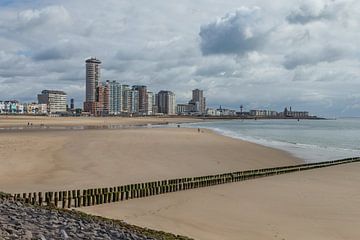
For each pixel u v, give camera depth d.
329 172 33.25
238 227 16.47
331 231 16.27
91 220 13.27
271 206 20.25
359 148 62.28
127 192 21.61
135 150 44.78
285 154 48.06
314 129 137.00
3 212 12.08
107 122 163.38
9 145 46.00
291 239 15.08
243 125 175.62
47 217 12.52
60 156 37.78
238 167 35.16
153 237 12.05
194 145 53.75
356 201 21.53
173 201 21.14
